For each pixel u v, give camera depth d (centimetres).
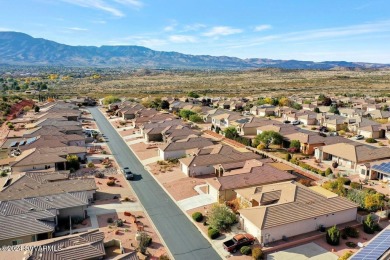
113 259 3300
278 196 4616
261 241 3878
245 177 5384
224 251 3825
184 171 6456
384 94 19875
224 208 4475
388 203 4812
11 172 6316
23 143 7969
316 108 13400
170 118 11262
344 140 8038
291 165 6800
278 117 12888
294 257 3666
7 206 4347
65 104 14538
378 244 3134
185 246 3944
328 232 3931
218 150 6819
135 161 7381
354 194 4994
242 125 9688
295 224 4041
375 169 5978
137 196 5431
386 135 9431
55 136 8250
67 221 4497
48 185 5188
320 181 5859
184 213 4800
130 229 4303
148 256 3712
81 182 5366
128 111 12706
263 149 8062
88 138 9156
